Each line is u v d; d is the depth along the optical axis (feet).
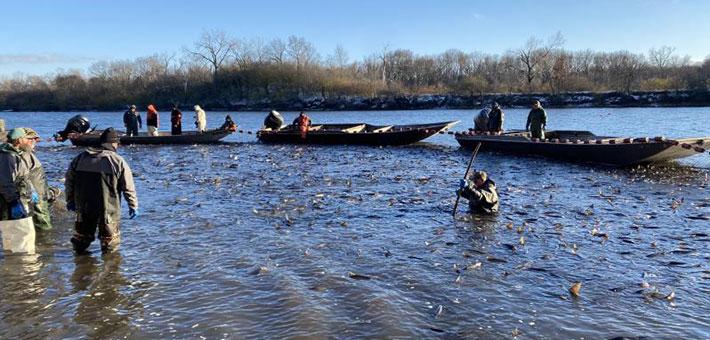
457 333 17.84
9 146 26.32
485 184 35.12
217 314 19.29
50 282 22.33
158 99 331.36
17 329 18.24
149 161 66.18
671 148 53.42
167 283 22.25
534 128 68.69
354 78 319.47
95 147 25.73
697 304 20.21
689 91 243.19
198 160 67.10
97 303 20.31
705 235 29.30
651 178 49.78
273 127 100.01
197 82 336.90
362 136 87.10
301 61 332.60
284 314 19.19
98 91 344.49
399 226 31.53
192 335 17.78
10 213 25.90
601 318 19.02
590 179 49.26
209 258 25.40
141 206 37.22
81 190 25.13
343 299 20.52
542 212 35.22
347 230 30.63
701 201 38.75
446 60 362.12
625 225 31.68
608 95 252.83
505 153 72.33
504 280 22.58
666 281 22.50
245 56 349.82
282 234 29.71
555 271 23.67
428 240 28.45
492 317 19.06
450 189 44.01
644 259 25.29
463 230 30.55
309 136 90.38
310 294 20.97
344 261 24.95
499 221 32.68
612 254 26.07
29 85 366.22
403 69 361.92
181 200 39.32
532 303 20.27
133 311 19.62
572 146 61.31
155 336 17.75
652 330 18.12
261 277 22.81
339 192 42.78
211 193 42.39
